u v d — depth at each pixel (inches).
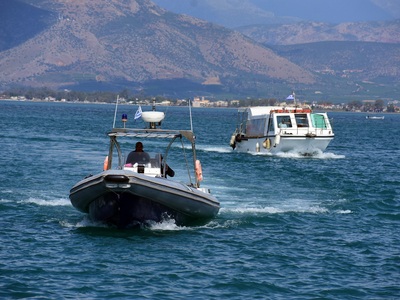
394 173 3157.0
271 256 1491.1
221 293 1251.2
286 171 3026.6
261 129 3823.8
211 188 2386.8
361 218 1916.8
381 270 1412.4
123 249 1496.1
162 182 1604.3
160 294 1232.2
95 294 1221.7
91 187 1585.9
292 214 1929.1
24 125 6850.4
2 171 2694.4
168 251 1494.8
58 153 3555.6
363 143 5885.8
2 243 1523.1
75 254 1451.8
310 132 3708.2
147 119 1726.1
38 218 1770.4
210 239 1610.5
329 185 2605.8
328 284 1317.7
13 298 1186.6
